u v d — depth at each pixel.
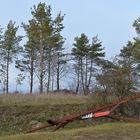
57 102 27.84
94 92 24.31
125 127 15.27
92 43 77.56
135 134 14.25
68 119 13.97
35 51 70.50
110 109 15.30
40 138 13.66
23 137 13.88
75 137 13.72
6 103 26.98
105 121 20.88
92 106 23.62
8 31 70.94
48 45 66.81
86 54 77.12
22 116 24.56
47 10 63.84
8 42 70.88
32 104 26.81
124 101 14.25
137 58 48.69
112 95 23.78
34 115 24.62
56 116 24.47
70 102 27.50
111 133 14.31
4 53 72.31
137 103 22.78
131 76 24.64
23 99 27.80
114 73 24.55
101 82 24.36
